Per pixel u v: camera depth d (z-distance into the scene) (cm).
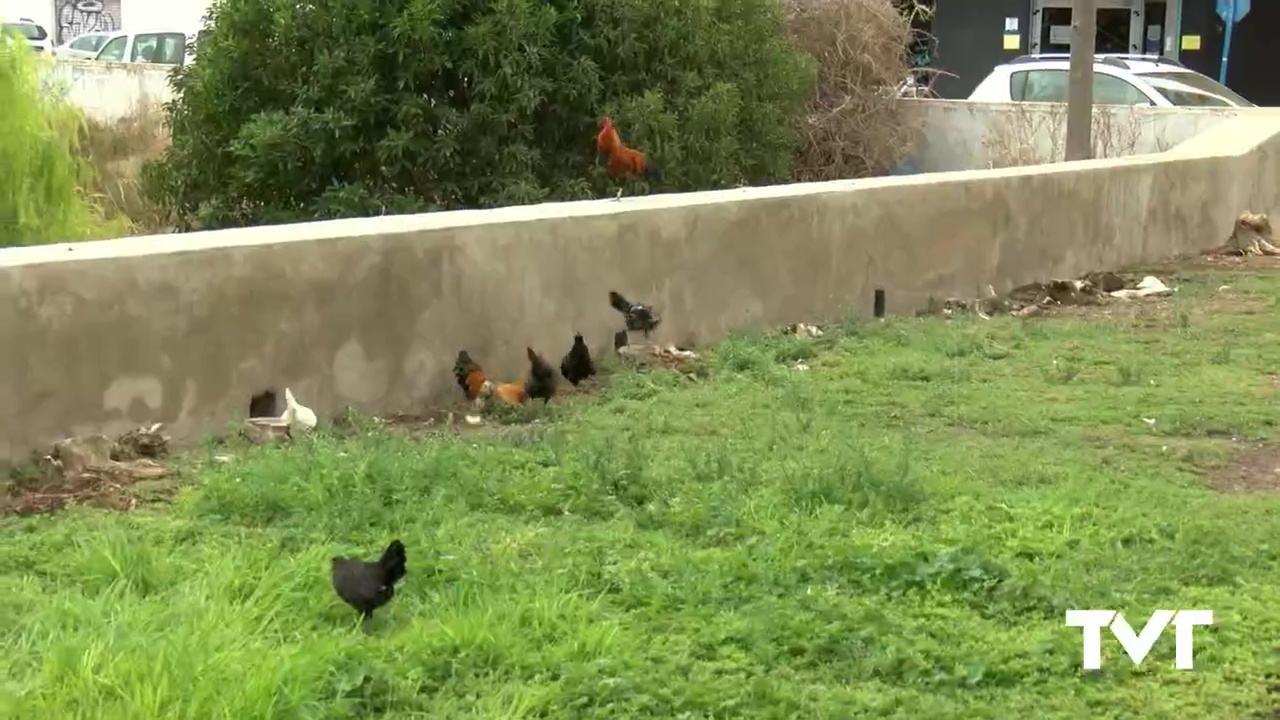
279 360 743
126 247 700
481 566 537
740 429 762
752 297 992
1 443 641
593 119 1274
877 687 461
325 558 540
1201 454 731
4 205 1207
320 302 758
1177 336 1029
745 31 1438
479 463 671
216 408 720
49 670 430
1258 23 2798
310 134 1233
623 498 636
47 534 571
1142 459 726
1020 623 513
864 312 1074
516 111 1245
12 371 643
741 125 1419
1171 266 1347
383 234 781
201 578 514
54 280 655
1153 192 1352
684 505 620
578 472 654
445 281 810
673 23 1316
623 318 902
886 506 623
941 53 2856
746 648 484
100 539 550
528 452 701
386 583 491
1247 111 1666
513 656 464
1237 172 1468
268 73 1283
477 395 800
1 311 637
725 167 1332
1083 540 590
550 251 862
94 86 2308
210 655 438
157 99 2192
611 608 514
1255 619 512
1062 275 1249
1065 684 466
